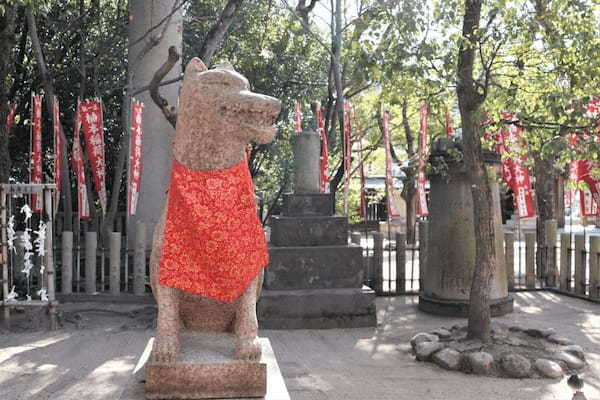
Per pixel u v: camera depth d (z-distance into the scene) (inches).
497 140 327.6
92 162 387.5
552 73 242.8
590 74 221.3
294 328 300.8
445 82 223.3
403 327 303.4
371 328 302.2
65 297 354.3
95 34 507.5
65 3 480.7
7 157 375.2
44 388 201.5
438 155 335.0
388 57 218.2
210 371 113.1
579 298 379.2
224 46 536.4
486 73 236.2
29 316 305.1
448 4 218.2
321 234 320.8
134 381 120.9
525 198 399.9
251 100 116.1
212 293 123.4
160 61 419.5
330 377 214.1
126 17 486.6
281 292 306.3
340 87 414.9
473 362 218.1
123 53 494.9
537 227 460.4
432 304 336.8
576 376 135.8
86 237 359.9
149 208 421.4
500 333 250.7
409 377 213.8
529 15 225.8
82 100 409.7
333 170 669.3
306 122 571.2
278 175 619.2
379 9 218.2
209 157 123.0
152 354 116.6
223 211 123.3
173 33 424.8
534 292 406.9
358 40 225.8
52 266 297.6
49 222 297.7
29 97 486.0
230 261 123.4
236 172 125.4
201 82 120.3
